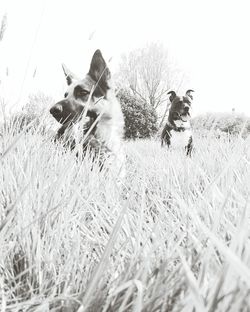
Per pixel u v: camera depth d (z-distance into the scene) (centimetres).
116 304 87
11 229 125
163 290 83
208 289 79
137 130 2255
